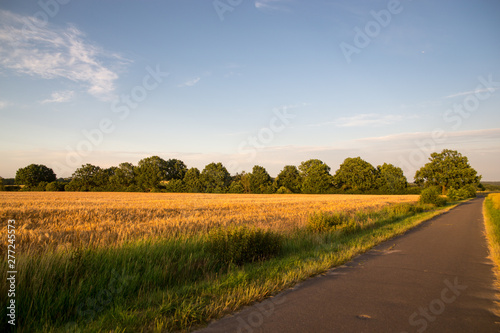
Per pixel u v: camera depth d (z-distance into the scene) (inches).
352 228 531.2
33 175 4018.2
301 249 379.6
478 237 506.9
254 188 3619.6
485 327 159.5
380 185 3597.4
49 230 436.8
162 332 151.3
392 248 402.6
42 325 161.8
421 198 1486.2
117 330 148.7
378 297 206.4
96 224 547.8
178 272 249.0
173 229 470.6
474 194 3277.6
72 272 211.6
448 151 3356.3
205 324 161.3
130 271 233.8
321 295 209.9
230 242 318.7
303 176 4131.4
